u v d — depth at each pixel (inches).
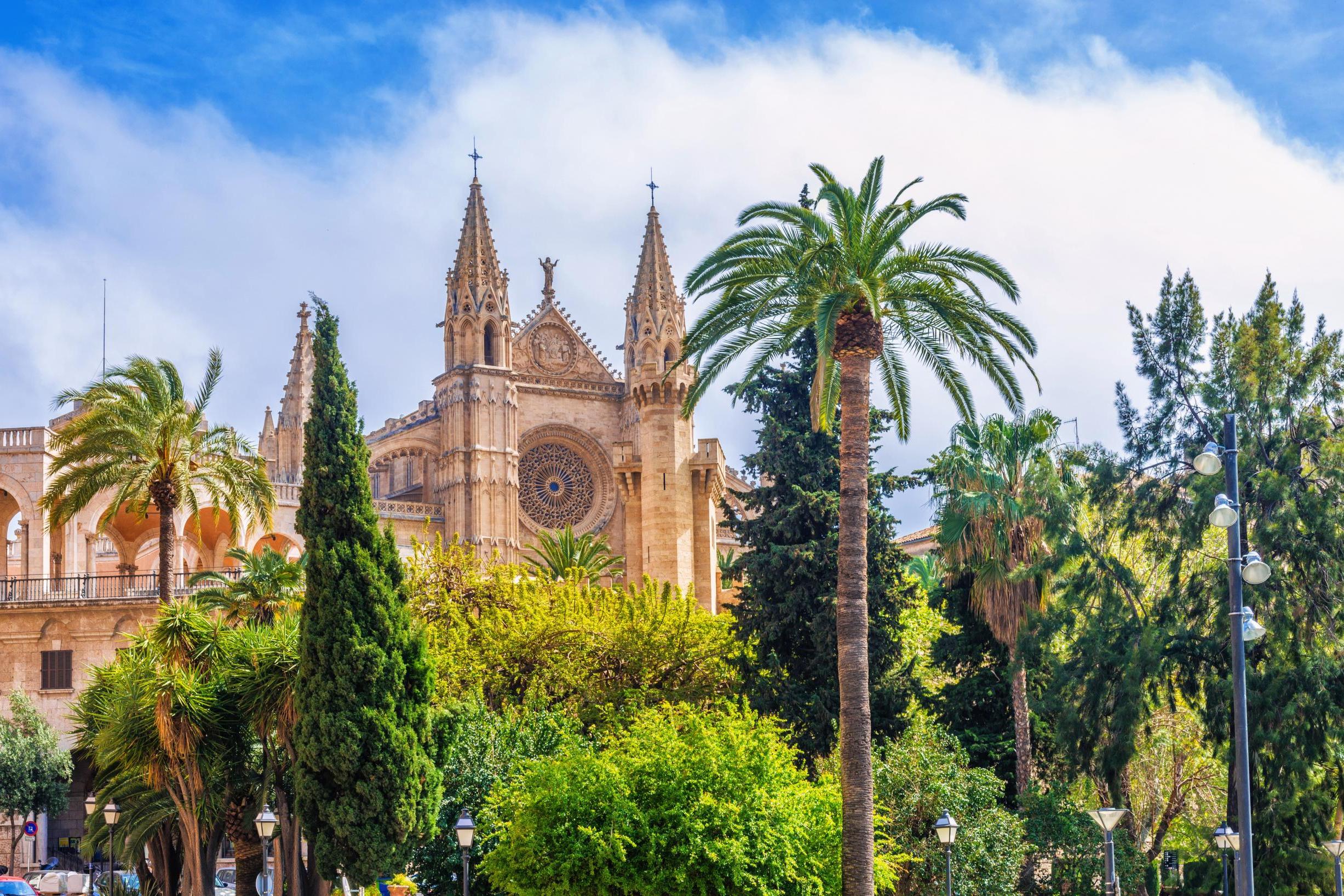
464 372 3735.2
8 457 2930.6
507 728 1963.6
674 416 3666.3
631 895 1485.0
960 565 2261.3
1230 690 1973.4
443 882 1820.9
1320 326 2182.6
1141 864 2042.3
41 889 2246.6
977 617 2316.7
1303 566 2041.1
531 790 1531.7
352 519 1749.5
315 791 1688.0
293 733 1718.8
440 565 2503.7
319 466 1750.7
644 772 1512.1
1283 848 1961.1
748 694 2172.7
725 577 2365.9
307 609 1723.7
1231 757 2011.6
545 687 2272.4
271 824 1788.9
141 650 1930.4
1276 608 1999.3
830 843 1545.3
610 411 3954.2
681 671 2330.2
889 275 1432.1
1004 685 2267.5
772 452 2289.6
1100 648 2053.4
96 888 2375.7
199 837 1827.0
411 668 1747.0
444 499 3727.9
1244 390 2130.9
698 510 3673.7
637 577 3791.8
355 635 1700.3
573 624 2325.3
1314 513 2037.4
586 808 1485.0
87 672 2234.3
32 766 2561.5
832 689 2151.8
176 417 1959.9
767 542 2271.2
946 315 1443.2
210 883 1860.2
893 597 2222.0
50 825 2888.8
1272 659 2026.3
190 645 1844.2
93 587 2974.9
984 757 2239.2
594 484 3932.1
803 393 2320.4
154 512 3410.4
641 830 1470.2
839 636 1390.3
